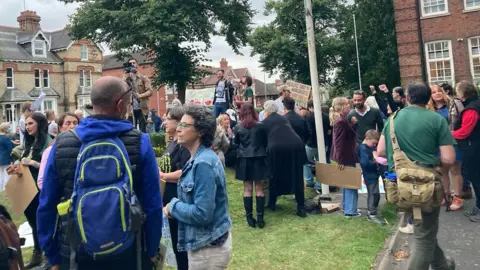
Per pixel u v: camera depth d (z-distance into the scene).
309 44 7.56
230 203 7.36
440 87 7.16
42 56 41.31
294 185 6.49
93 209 2.15
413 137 3.63
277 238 5.58
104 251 2.16
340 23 34.31
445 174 6.73
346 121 6.51
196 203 2.78
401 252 4.99
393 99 7.60
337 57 35.25
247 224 6.27
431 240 3.60
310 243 5.33
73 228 2.21
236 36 28.83
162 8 24.05
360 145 6.41
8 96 37.88
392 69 30.62
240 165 6.15
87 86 44.00
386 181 3.90
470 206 6.86
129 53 28.55
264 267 4.59
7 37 40.62
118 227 2.18
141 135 2.51
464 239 5.40
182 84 28.64
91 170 2.23
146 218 2.50
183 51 27.61
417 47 22.80
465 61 22.02
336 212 6.90
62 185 2.39
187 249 2.90
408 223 5.74
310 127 8.50
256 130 6.17
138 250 2.42
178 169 4.14
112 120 2.43
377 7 32.22
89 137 2.33
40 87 40.88
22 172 4.60
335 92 35.81
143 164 2.46
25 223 6.70
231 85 11.60
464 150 6.18
